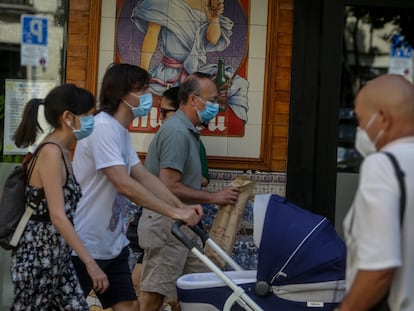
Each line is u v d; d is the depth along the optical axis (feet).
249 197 19.27
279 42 21.91
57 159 14.57
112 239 16.56
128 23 22.16
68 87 15.07
